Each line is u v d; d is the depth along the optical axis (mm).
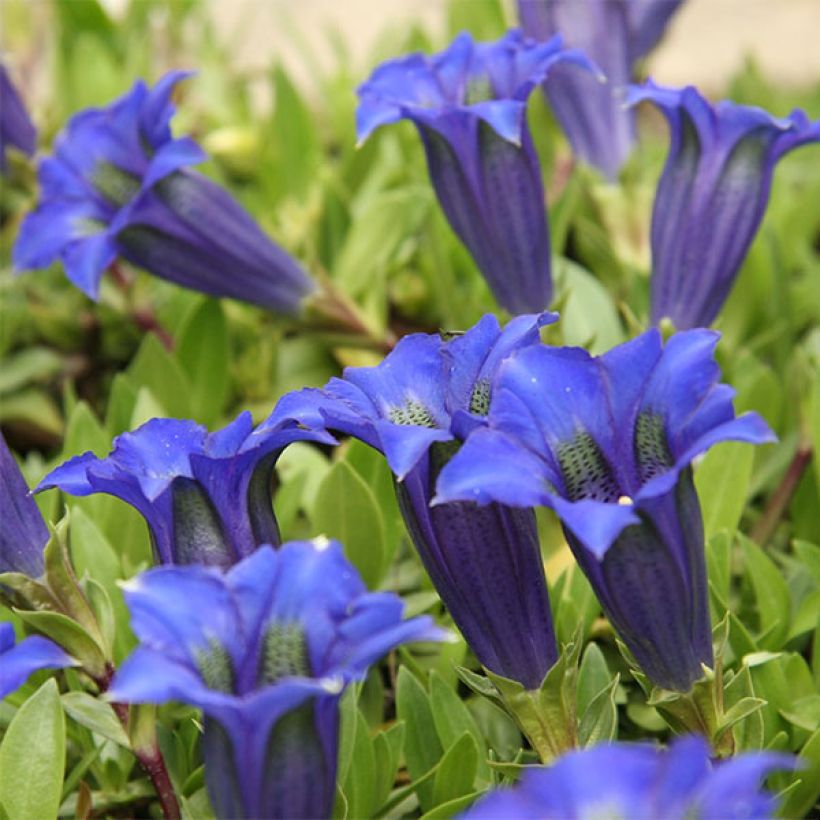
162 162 759
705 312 743
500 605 651
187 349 794
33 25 942
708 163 736
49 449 832
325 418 639
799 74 1139
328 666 613
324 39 1164
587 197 826
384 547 727
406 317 821
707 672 647
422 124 737
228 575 616
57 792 671
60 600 667
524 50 741
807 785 691
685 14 1259
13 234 873
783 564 758
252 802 617
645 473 641
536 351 638
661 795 572
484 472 622
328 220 837
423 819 671
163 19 966
